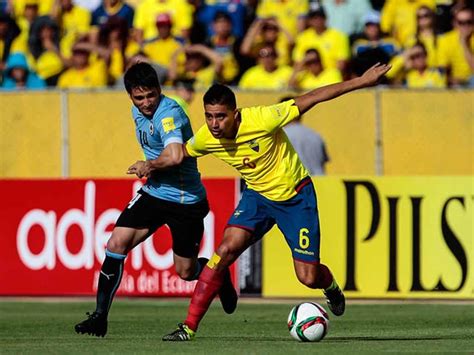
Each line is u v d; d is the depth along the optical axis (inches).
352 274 1636.3
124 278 1694.1
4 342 1102.4
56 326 1337.4
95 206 1705.2
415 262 1628.9
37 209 1720.0
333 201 1640.0
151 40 2143.2
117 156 1952.5
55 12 2308.1
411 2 2164.1
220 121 967.0
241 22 2226.9
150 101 1043.3
